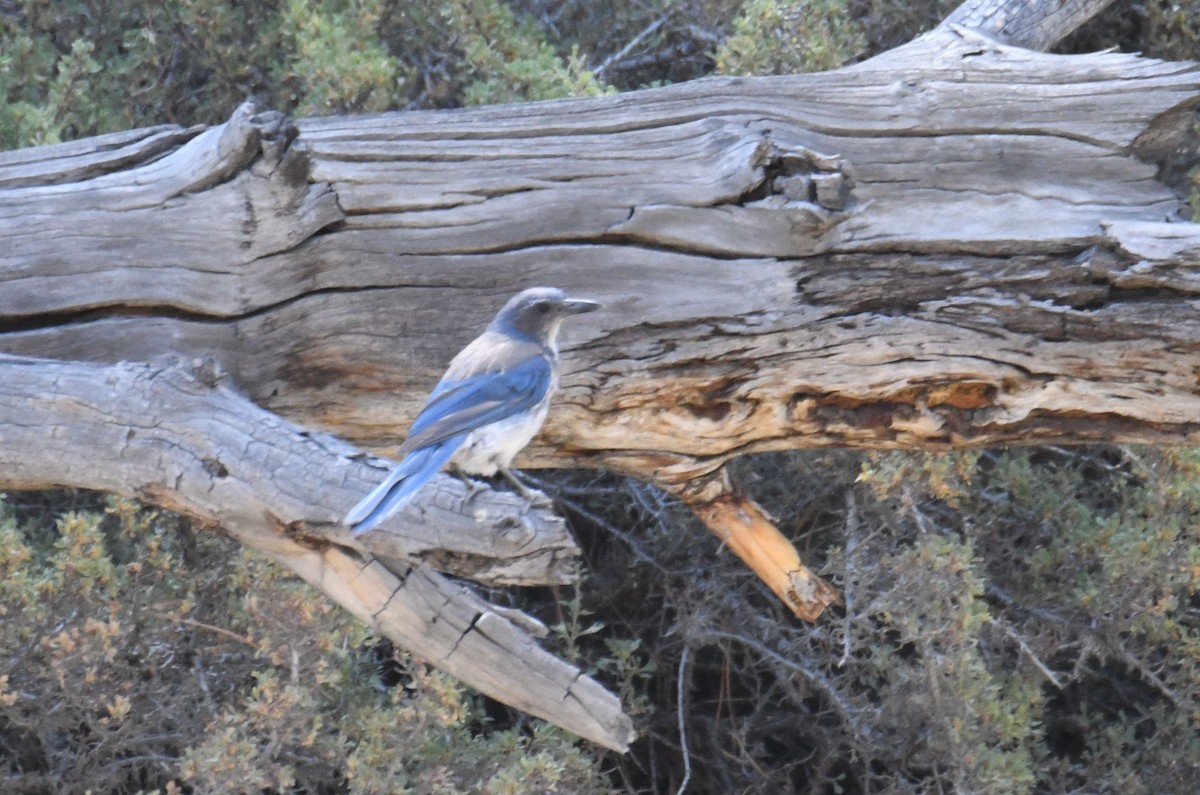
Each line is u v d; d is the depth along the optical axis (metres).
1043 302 10.66
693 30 17.56
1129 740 14.59
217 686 13.18
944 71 11.47
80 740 13.36
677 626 14.54
